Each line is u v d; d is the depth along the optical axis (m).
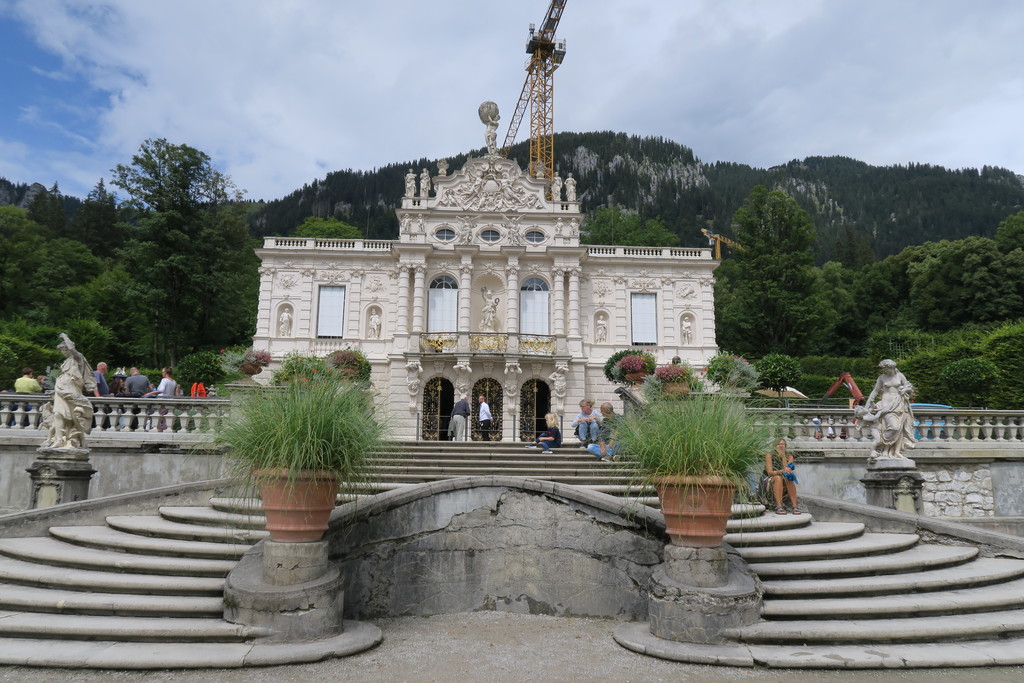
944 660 6.79
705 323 35.97
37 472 12.21
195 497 11.19
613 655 7.17
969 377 23.14
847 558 9.40
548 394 34.44
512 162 37.00
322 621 7.20
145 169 42.84
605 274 36.22
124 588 7.73
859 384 39.41
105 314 50.62
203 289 43.34
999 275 55.94
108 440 15.39
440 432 33.25
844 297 68.62
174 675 6.20
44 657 6.30
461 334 33.47
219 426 7.95
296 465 7.18
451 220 36.19
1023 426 16.97
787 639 7.23
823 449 16.39
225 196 45.34
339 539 8.48
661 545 8.80
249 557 7.88
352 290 35.28
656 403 8.59
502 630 8.23
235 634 6.95
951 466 16.42
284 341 34.53
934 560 9.31
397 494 8.99
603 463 13.70
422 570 9.06
